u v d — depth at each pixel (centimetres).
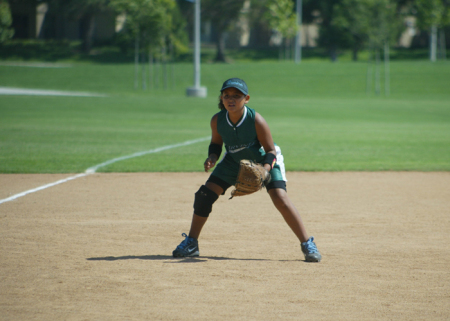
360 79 10969
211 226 1440
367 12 10650
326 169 2500
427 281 960
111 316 775
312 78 11188
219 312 794
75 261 1073
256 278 968
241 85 1020
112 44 16762
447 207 1720
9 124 4388
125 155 2841
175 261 1087
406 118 5825
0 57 15212
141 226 1423
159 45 10288
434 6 12512
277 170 1121
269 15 12406
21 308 805
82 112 5725
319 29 16138
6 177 2198
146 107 6475
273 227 1436
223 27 15388
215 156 1125
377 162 2717
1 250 1152
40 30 17175
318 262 1088
